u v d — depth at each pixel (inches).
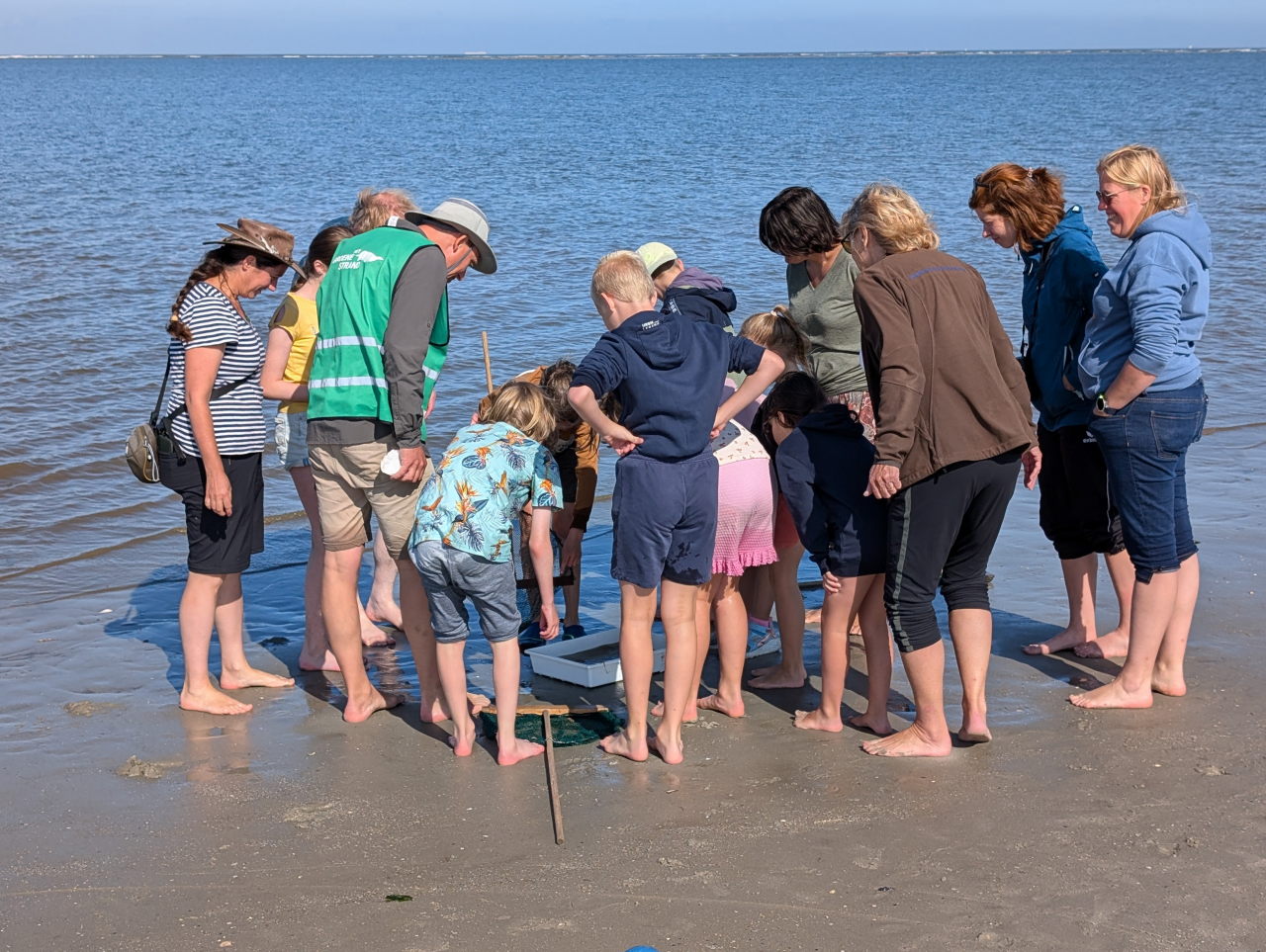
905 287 155.3
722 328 175.6
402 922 129.5
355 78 7209.6
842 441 168.7
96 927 130.0
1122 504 174.7
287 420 201.9
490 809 156.2
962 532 165.2
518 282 632.4
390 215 198.4
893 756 167.6
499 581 165.9
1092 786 156.5
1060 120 2299.5
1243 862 136.9
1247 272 638.5
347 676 185.8
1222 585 232.4
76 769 169.6
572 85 5492.1
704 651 181.8
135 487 329.4
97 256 717.3
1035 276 189.3
